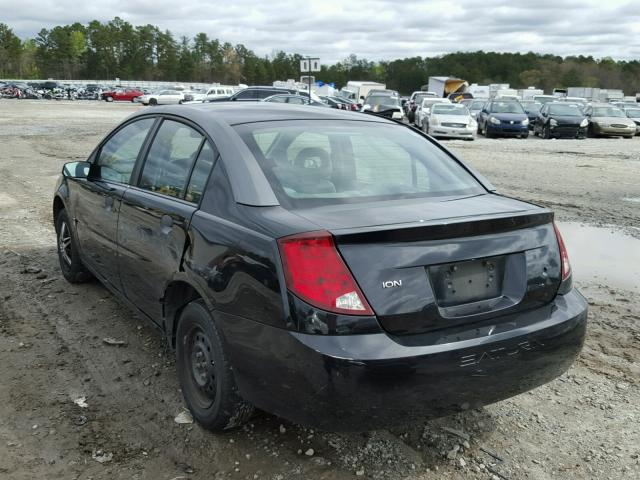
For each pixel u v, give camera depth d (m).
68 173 4.79
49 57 157.00
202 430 3.24
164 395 3.59
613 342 4.48
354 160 3.46
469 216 2.85
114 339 4.30
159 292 3.52
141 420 3.33
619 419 3.44
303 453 3.05
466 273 2.76
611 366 4.09
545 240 3.04
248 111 3.71
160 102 58.09
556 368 2.98
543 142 23.27
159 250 3.46
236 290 2.78
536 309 2.95
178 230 3.28
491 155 17.59
